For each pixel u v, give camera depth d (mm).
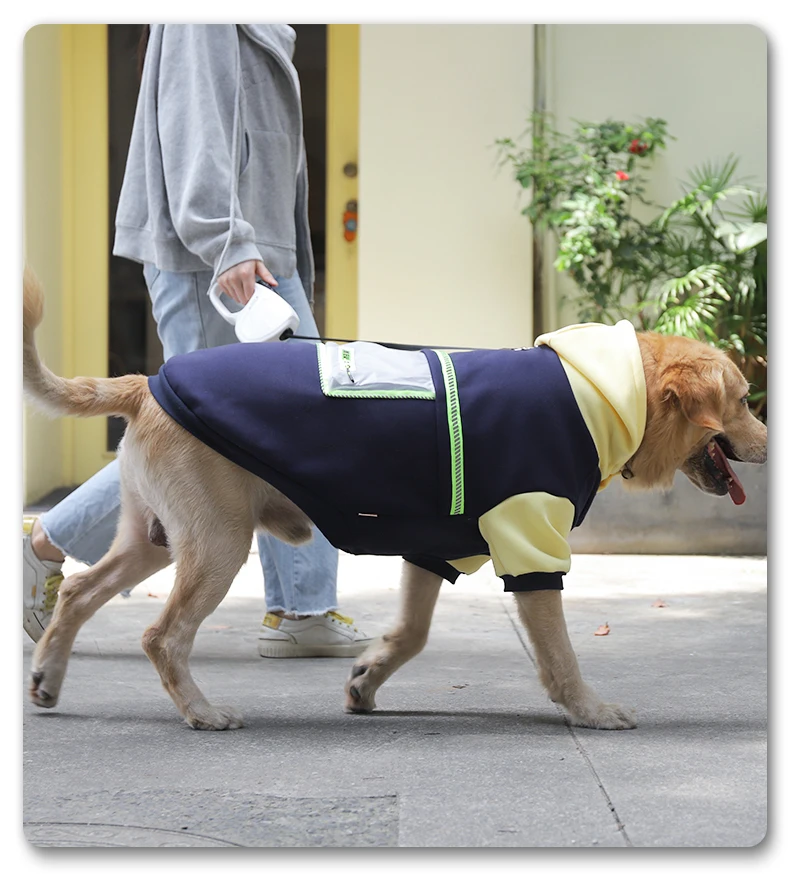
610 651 3697
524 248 6785
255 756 2541
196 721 2787
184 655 2799
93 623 4254
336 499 2734
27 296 2727
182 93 3434
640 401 2871
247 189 3514
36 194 6828
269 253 3584
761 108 6867
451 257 6805
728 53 6859
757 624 4148
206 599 2783
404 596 3006
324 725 2844
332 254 7258
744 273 6309
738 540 5871
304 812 2150
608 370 2848
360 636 3803
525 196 6754
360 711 2982
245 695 3186
